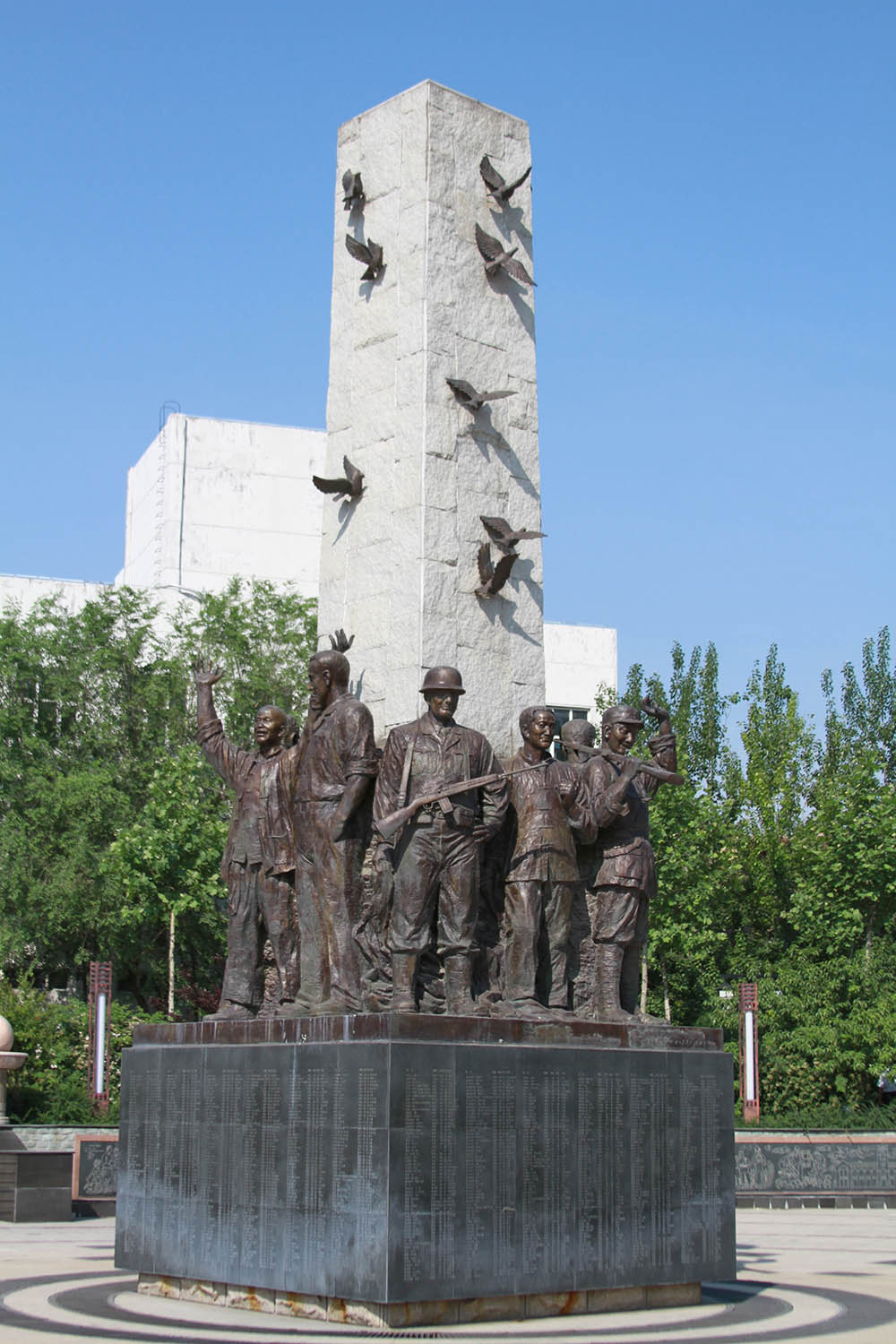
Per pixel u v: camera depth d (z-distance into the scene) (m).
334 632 15.03
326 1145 11.48
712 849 39.12
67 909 38.12
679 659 47.25
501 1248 11.42
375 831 12.93
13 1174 23.66
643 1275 12.27
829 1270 16.67
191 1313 11.92
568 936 13.09
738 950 40.72
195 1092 12.81
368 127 15.88
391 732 12.99
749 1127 31.08
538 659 14.98
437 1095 11.27
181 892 36.31
